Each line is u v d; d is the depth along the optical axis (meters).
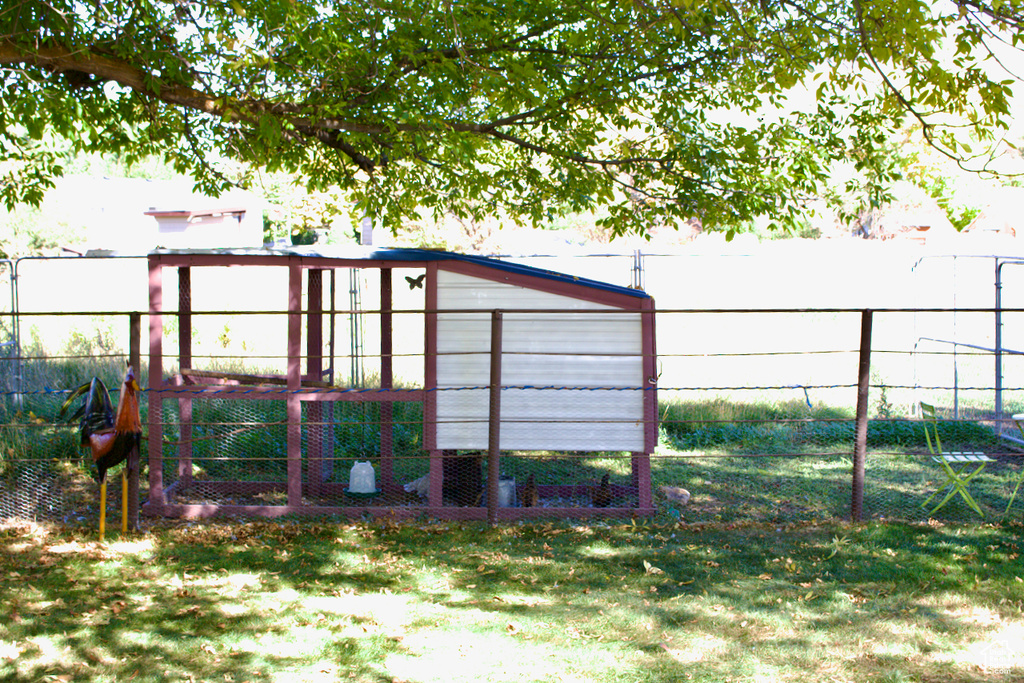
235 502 7.40
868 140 8.42
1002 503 7.29
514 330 6.84
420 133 7.43
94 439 6.14
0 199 9.02
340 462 8.92
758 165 8.66
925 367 13.30
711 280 22.59
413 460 8.97
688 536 6.33
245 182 10.27
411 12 6.93
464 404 6.87
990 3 5.66
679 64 8.34
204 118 8.80
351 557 5.84
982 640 4.42
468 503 7.20
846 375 12.98
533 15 7.91
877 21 5.70
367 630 4.59
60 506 7.09
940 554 5.84
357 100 7.55
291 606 4.93
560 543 6.16
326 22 7.37
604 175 8.92
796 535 6.32
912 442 9.79
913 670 4.08
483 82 7.05
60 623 4.66
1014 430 9.99
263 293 19.95
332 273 8.03
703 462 9.02
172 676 4.04
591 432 6.87
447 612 4.85
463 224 21.08
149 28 7.06
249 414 10.05
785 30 6.87
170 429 9.50
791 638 4.46
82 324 15.25
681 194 8.59
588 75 8.14
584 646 4.38
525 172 9.24
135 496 6.42
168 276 21.27
